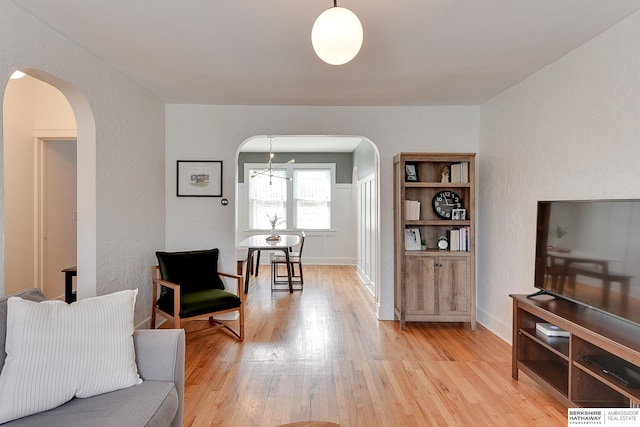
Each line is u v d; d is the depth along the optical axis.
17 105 3.83
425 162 4.24
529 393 2.57
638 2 2.06
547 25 2.34
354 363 3.06
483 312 4.05
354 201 8.19
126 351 1.72
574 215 2.39
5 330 1.51
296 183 8.27
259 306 4.85
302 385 2.68
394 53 2.78
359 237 7.13
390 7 2.13
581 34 2.46
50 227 4.28
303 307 4.80
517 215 3.40
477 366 3.01
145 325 3.64
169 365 1.82
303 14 2.22
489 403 2.44
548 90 2.98
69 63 2.57
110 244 3.08
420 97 3.88
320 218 8.28
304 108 4.18
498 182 3.75
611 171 2.35
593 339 1.92
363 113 4.21
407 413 2.32
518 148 3.39
